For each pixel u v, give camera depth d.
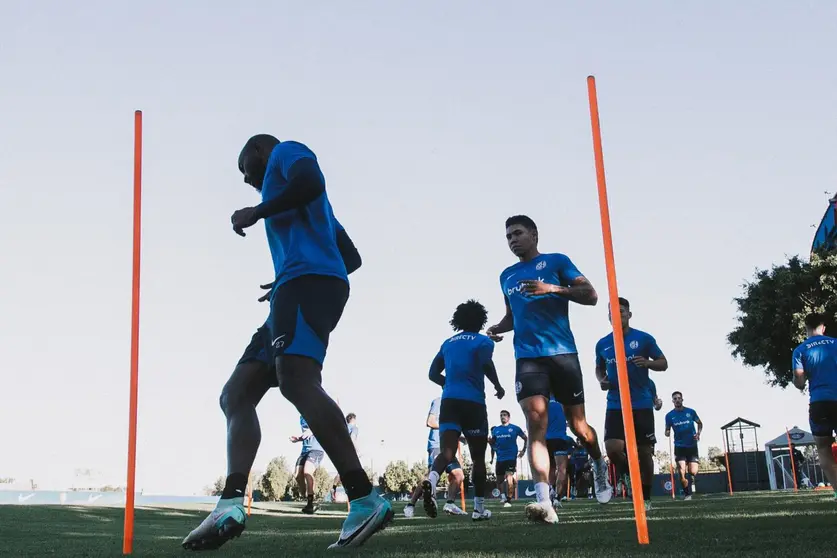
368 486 3.15
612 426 9.70
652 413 9.68
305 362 3.15
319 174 3.32
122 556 3.03
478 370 8.30
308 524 7.38
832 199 29.62
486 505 14.95
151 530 6.26
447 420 8.21
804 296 27.64
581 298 5.73
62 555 3.14
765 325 28.64
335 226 3.76
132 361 3.20
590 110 3.33
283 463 45.06
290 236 3.36
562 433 12.07
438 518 8.45
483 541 3.43
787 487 30.31
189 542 3.18
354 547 3.09
